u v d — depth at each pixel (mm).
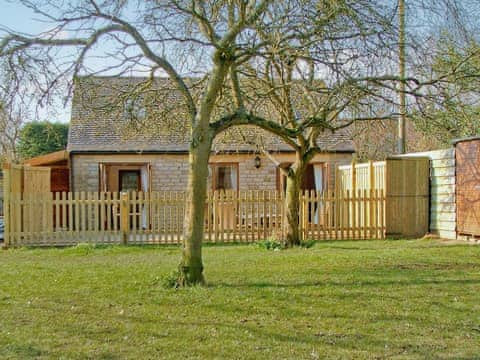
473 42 10109
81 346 4930
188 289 7281
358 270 8953
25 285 7770
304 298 6773
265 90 11461
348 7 7414
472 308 6277
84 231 14453
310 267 9305
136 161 19047
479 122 13758
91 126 19422
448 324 5613
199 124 7559
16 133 7633
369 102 9742
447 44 10750
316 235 15195
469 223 13891
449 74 9016
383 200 15414
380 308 6273
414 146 24172
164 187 19172
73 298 6867
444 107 9516
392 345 4941
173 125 11195
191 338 5152
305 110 12859
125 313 6082
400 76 8898
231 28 7582
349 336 5211
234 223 14844
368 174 16484
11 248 13555
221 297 6809
